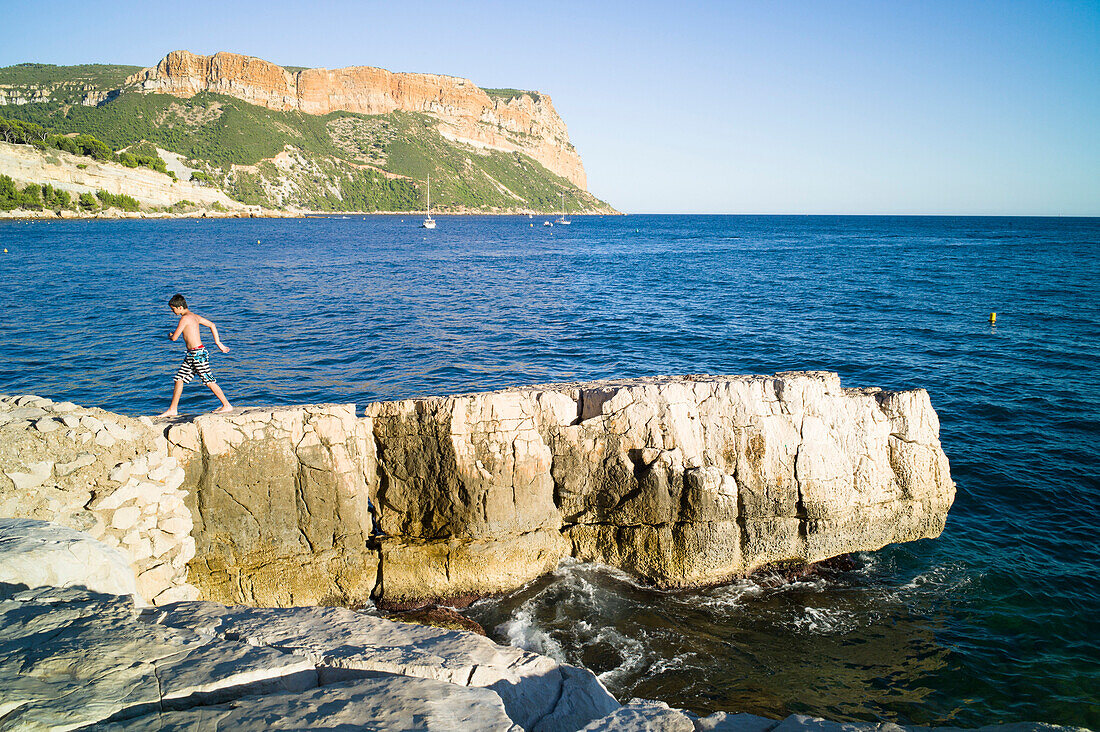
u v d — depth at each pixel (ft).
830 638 28.07
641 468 31.40
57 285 120.16
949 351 73.51
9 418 23.36
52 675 12.98
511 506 30.73
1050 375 63.26
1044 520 37.14
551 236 368.27
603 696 17.19
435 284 134.31
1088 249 239.91
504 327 87.51
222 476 27.84
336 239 289.12
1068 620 28.99
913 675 25.88
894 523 33.27
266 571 28.63
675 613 29.63
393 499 31.12
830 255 220.43
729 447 31.78
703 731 15.47
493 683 15.90
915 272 159.12
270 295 113.39
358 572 29.71
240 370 63.36
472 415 30.37
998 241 297.94
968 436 48.21
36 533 18.54
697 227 533.96
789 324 90.68
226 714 12.45
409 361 68.23
